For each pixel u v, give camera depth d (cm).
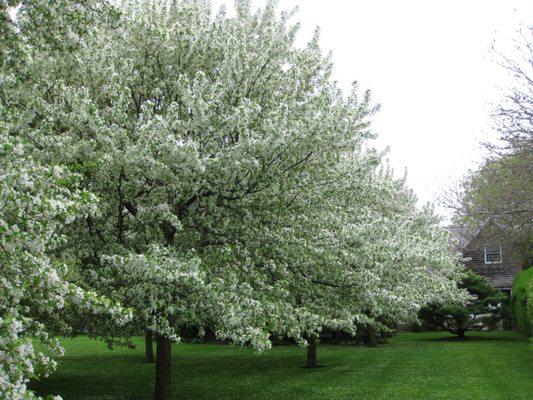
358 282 952
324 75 1050
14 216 422
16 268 450
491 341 2233
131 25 929
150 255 699
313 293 998
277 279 934
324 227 954
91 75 842
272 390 1160
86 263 866
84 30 616
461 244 3212
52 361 402
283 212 912
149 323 773
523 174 1608
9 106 677
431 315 2444
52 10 577
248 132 777
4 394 327
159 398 933
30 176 459
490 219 2159
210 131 818
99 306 517
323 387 1187
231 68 911
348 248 962
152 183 810
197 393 1135
